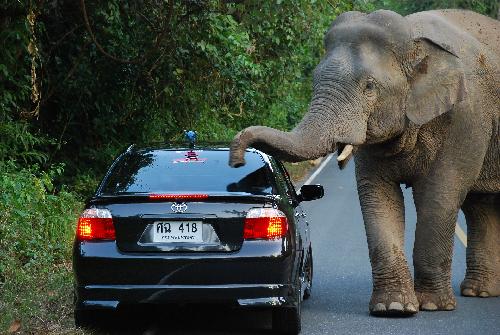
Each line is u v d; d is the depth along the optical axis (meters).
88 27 20.47
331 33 13.30
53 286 14.27
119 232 11.79
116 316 12.76
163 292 11.67
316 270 17.98
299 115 50.88
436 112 13.08
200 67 25.98
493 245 15.75
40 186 18.67
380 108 12.99
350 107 12.76
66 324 12.46
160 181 12.43
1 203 16.81
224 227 11.76
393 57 13.07
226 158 12.89
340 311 14.26
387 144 13.66
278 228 11.83
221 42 25.92
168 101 26.06
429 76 13.16
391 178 14.19
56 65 23.25
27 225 16.78
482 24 14.99
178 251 11.70
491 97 14.34
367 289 16.06
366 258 19.38
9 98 20.19
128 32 23.77
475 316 13.91
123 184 12.41
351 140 12.66
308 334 12.70
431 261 14.19
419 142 13.78
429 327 13.14
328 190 34.16
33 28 20.19
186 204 11.77
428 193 14.02
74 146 24.66
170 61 24.55
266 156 13.03
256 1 25.23
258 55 29.89
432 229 14.04
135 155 12.99
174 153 13.00
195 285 11.67
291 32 28.62
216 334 12.54
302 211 14.48
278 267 11.73
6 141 20.39
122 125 26.00
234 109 32.34
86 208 11.95
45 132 23.98
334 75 12.88
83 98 24.39
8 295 13.23
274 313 12.13
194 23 24.14
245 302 11.68
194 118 27.48
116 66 24.17
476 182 15.02
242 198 11.84
